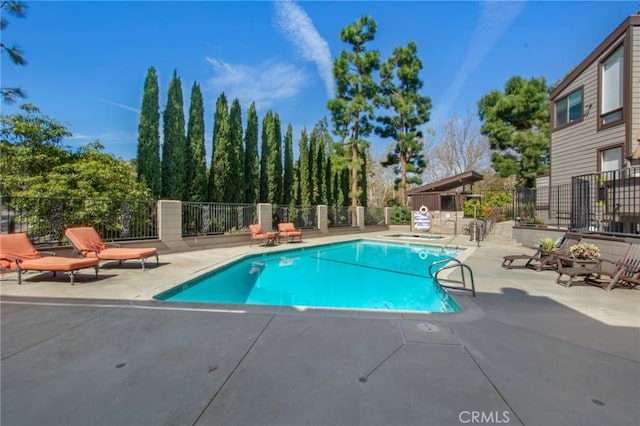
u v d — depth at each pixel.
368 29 21.22
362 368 2.60
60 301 4.47
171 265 7.82
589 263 5.89
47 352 2.88
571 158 12.59
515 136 19.31
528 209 13.95
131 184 10.62
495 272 6.94
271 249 11.52
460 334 3.34
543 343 3.13
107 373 2.51
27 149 9.18
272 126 18.45
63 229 8.42
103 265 7.64
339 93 21.84
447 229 20.03
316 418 1.98
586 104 11.87
